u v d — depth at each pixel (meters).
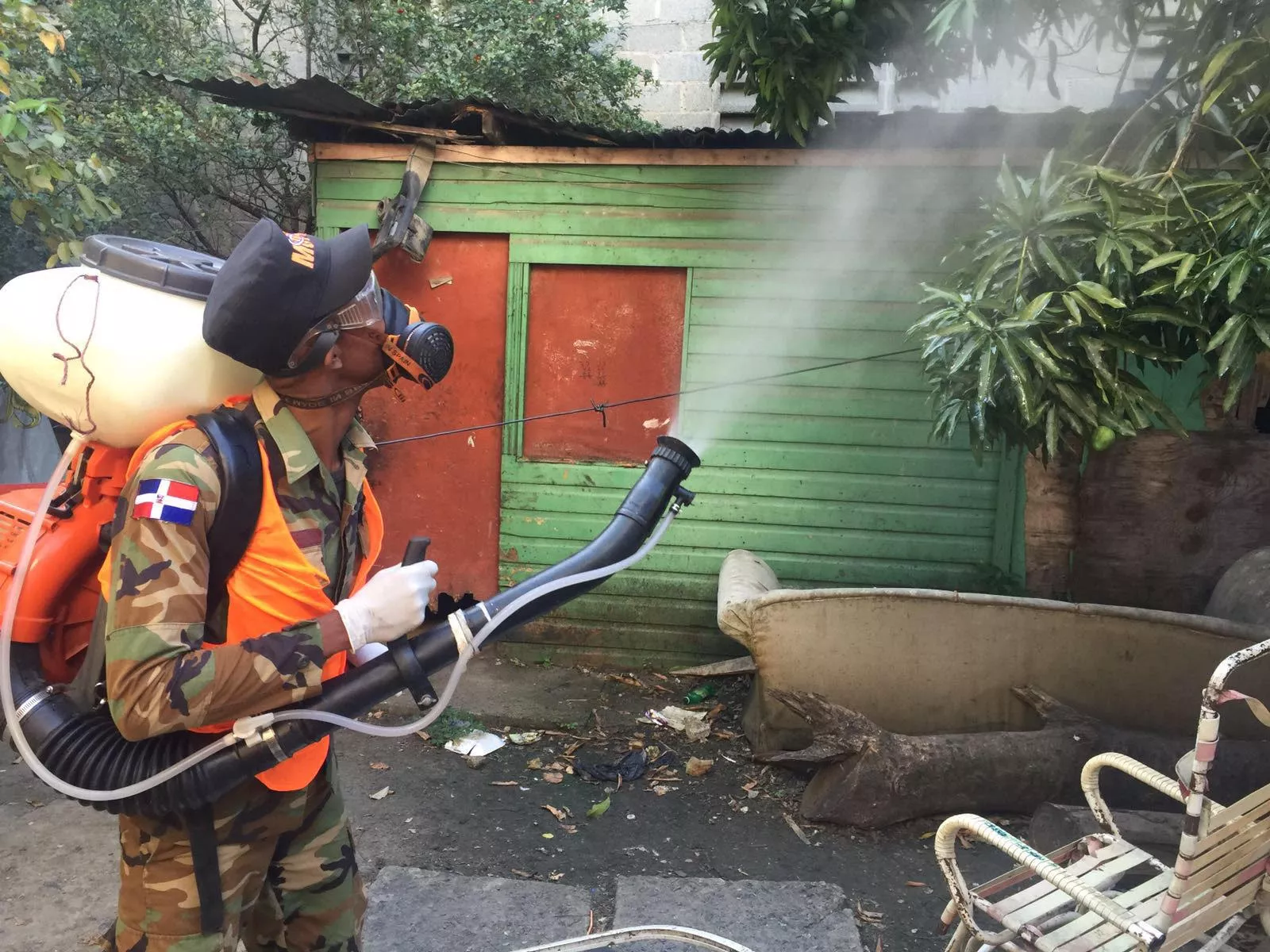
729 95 7.23
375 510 1.76
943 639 3.63
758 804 3.57
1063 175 3.05
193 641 1.34
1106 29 3.59
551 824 3.39
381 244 4.57
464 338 4.88
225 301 1.34
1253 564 3.78
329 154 4.76
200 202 6.86
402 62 6.35
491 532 4.97
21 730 1.41
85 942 2.60
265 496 1.44
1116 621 3.55
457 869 3.08
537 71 6.19
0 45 3.68
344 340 1.51
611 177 4.64
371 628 1.41
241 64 6.79
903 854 3.23
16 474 6.58
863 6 3.53
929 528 4.70
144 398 1.42
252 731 1.37
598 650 4.91
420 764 3.82
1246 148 2.88
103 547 1.49
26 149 3.67
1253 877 1.93
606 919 2.82
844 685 3.68
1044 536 4.46
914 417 4.66
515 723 4.24
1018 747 3.33
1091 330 2.86
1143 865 2.12
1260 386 4.30
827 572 4.80
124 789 1.37
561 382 4.86
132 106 6.26
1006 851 1.88
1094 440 2.93
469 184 4.72
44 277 1.48
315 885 1.73
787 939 2.72
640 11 7.29
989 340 2.80
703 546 4.85
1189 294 2.71
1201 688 3.51
